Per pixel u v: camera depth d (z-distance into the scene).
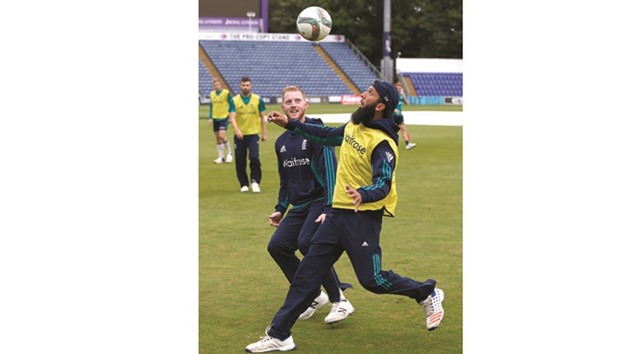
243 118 12.80
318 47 51.91
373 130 5.57
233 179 14.46
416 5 56.25
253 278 7.52
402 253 8.47
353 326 6.18
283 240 6.37
